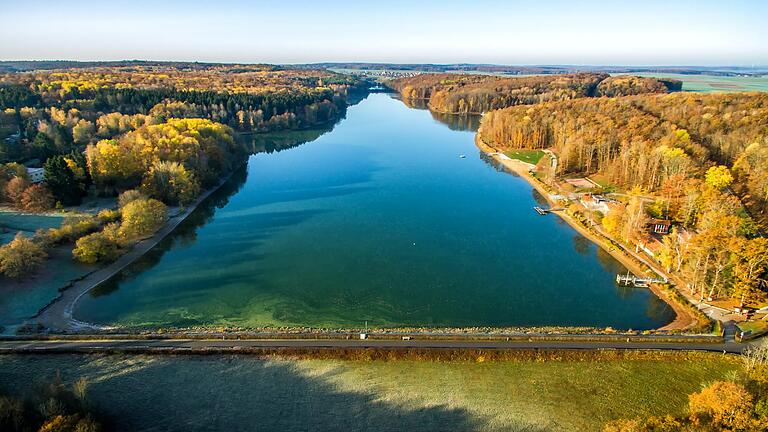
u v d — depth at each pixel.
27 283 103.81
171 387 72.50
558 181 186.62
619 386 72.69
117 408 68.00
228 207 165.38
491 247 131.12
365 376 75.38
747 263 92.44
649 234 125.31
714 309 93.62
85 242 113.38
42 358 78.44
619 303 101.75
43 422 58.81
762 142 160.38
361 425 65.88
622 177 172.75
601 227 140.25
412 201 171.12
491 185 192.12
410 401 70.19
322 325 92.69
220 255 125.25
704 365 76.56
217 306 99.88
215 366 77.38
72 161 156.38
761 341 81.94
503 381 74.25
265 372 76.12
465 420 66.69
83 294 103.25
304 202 170.38
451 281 111.56
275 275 113.88
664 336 83.62
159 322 93.38
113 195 159.38
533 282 111.25
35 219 137.75
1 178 149.62
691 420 57.81
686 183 135.50
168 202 161.12
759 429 53.75
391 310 98.69
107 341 83.81
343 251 127.88
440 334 85.25
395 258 123.81
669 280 107.75
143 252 125.56
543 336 84.00
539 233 141.25
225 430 64.81
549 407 68.88
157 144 175.50
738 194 135.25
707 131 194.50
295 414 67.69
